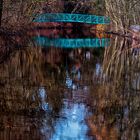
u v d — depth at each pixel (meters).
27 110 10.34
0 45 22.97
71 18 45.09
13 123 9.17
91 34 44.75
